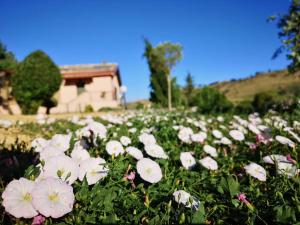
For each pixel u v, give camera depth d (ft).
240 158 11.21
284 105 27.12
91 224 5.65
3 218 5.56
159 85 84.94
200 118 25.35
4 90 66.13
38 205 5.16
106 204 6.10
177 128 14.43
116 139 10.73
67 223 5.48
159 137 12.98
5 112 66.03
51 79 53.31
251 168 8.40
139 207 6.37
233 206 6.92
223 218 6.48
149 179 7.27
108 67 81.30
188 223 5.54
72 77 74.02
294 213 5.87
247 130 16.46
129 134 12.61
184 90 140.56
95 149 9.18
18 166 7.70
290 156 9.60
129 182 7.16
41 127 21.62
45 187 5.35
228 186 7.24
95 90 75.97
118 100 84.53
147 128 14.98
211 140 14.46
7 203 5.19
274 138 12.59
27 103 52.44
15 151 9.62
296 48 29.30
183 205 6.30
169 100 78.43
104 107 70.90
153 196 6.95
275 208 6.21
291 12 30.42
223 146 13.00
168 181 7.80
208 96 52.54
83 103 73.05
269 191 7.64
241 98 214.48
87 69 78.74
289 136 12.69
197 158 11.15
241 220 6.39
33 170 6.18
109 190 6.33
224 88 295.28
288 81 230.27
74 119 22.52
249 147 12.45
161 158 9.35
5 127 19.43
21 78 51.96
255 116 22.70
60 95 74.90
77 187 6.47
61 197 5.41
